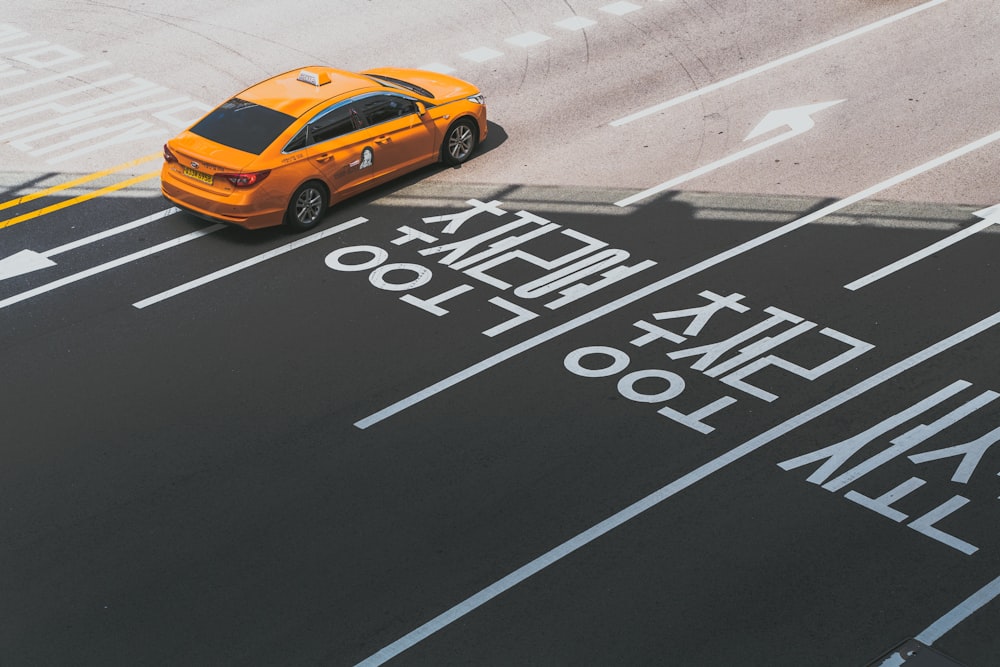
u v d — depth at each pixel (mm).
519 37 21500
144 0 23328
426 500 11039
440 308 13984
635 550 10414
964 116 18266
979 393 12273
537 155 17656
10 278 14742
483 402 12352
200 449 11750
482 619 9750
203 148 15359
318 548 10508
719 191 16484
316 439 11859
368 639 9594
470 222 15867
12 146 18062
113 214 16219
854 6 22297
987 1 22109
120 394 12578
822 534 10531
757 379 12594
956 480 11125
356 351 13219
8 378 12859
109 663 9414
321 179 15625
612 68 20328
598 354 13078
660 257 14922
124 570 10312
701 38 21281
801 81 19609
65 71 20438
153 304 14188
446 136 17094
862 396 12281
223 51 21109
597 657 9367
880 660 9281
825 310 13719
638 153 17625
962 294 13922
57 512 10977
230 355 13195
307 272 14781
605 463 11445
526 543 10516
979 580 10008
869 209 15875
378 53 20984
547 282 14461
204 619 9797
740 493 11039
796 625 9609
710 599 9883
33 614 9883
